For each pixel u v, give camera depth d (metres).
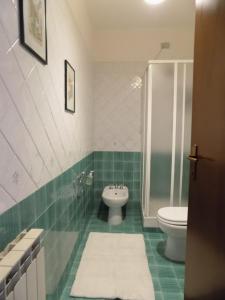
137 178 3.44
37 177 1.19
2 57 0.85
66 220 1.81
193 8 2.70
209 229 1.09
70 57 1.87
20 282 0.75
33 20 1.09
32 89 1.12
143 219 2.82
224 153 0.94
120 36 3.29
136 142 3.41
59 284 1.66
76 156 2.14
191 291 1.32
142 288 1.79
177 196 2.77
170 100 2.66
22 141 1.02
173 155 2.72
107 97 3.37
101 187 3.48
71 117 1.93
